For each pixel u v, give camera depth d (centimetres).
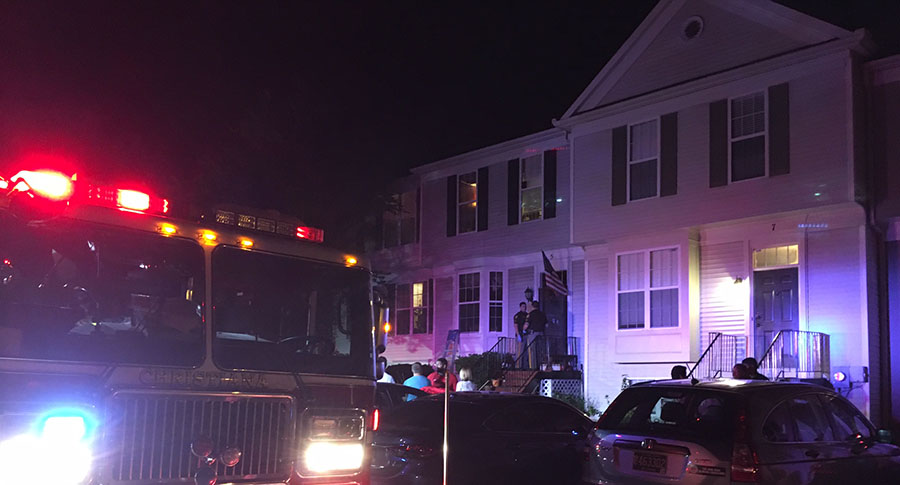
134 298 514
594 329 2097
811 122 1695
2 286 468
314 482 570
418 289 2738
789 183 1716
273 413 555
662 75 1994
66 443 464
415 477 841
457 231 2606
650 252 1961
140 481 491
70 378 475
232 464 523
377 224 2900
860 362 1616
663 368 1911
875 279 1661
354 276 636
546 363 2116
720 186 1831
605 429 784
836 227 1684
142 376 501
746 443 686
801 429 734
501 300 2458
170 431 506
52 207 489
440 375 1482
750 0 1827
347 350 614
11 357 459
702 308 1881
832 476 735
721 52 1880
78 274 498
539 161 2386
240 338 554
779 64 1741
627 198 2016
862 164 1650
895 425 1611
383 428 903
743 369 1276
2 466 446
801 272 1720
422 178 2753
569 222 2266
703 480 690
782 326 1750
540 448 920
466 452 863
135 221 528
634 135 2033
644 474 730
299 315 591
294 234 616
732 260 1845
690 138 1902
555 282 2167
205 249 554
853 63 1656
